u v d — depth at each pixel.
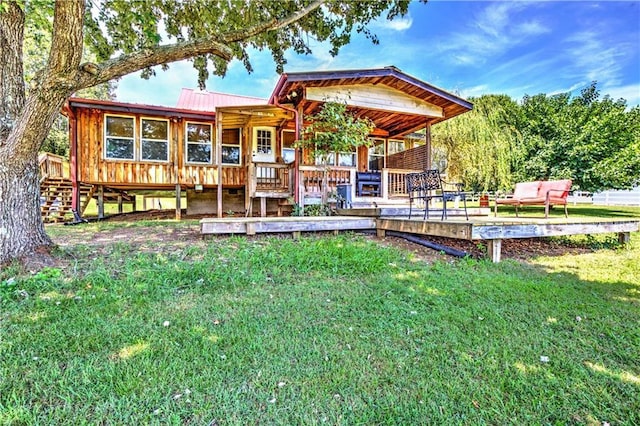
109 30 6.48
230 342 2.08
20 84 3.88
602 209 13.59
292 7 6.78
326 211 8.14
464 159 13.57
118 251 4.22
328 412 1.47
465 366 1.84
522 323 2.41
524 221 5.04
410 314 2.55
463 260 4.45
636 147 11.42
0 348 1.94
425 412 1.47
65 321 2.33
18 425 1.36
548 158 12.87
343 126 7.89
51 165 10.27
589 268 4.15
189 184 10.16
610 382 1.69
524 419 1.43
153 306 2.65
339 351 1.99
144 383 1.64
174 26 6.81
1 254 3.45
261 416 1.44
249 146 9.88
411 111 8.88
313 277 3.54
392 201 8.95
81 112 9.05
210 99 12.50
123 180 9.43
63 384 1.63
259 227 5.42
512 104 15.23
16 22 3.81
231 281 3.28
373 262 3.99
